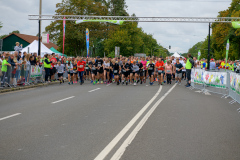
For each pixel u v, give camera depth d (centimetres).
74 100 1234
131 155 500
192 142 588
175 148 544
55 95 1428
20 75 1841
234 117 885
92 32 5759
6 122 775
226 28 6112
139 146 554
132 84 2217
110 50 7262
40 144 566
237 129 718
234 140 612
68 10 5672
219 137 634
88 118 830
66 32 5628
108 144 566
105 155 498
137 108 1018
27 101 1204
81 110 972
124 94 1482
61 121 788
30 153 510
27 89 1753
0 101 1204
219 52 7381
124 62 2155
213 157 496
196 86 1908
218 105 1143
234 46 6378
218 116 895
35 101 1203
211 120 827
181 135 644
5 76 1680
